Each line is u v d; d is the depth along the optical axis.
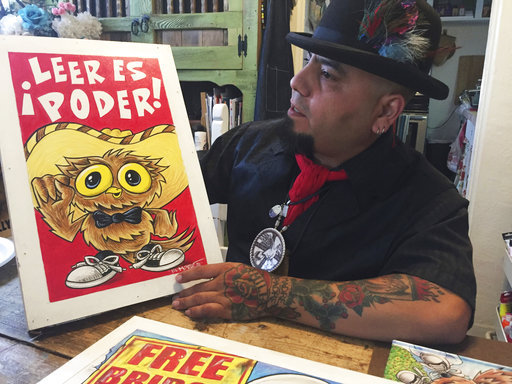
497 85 1.45
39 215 0.57
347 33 0.65
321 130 0.70
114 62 0.70
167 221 0.67
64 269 0.57
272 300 0.60
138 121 0.69
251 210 0.93
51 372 0.47
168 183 0.69
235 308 0.60
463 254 0.66
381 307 0.57
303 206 0.81
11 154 0.57
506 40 1.41
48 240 0.57
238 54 2.15
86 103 0.65
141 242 0.64
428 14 0.67
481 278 1.62
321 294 0.60
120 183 0.65
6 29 2.06
